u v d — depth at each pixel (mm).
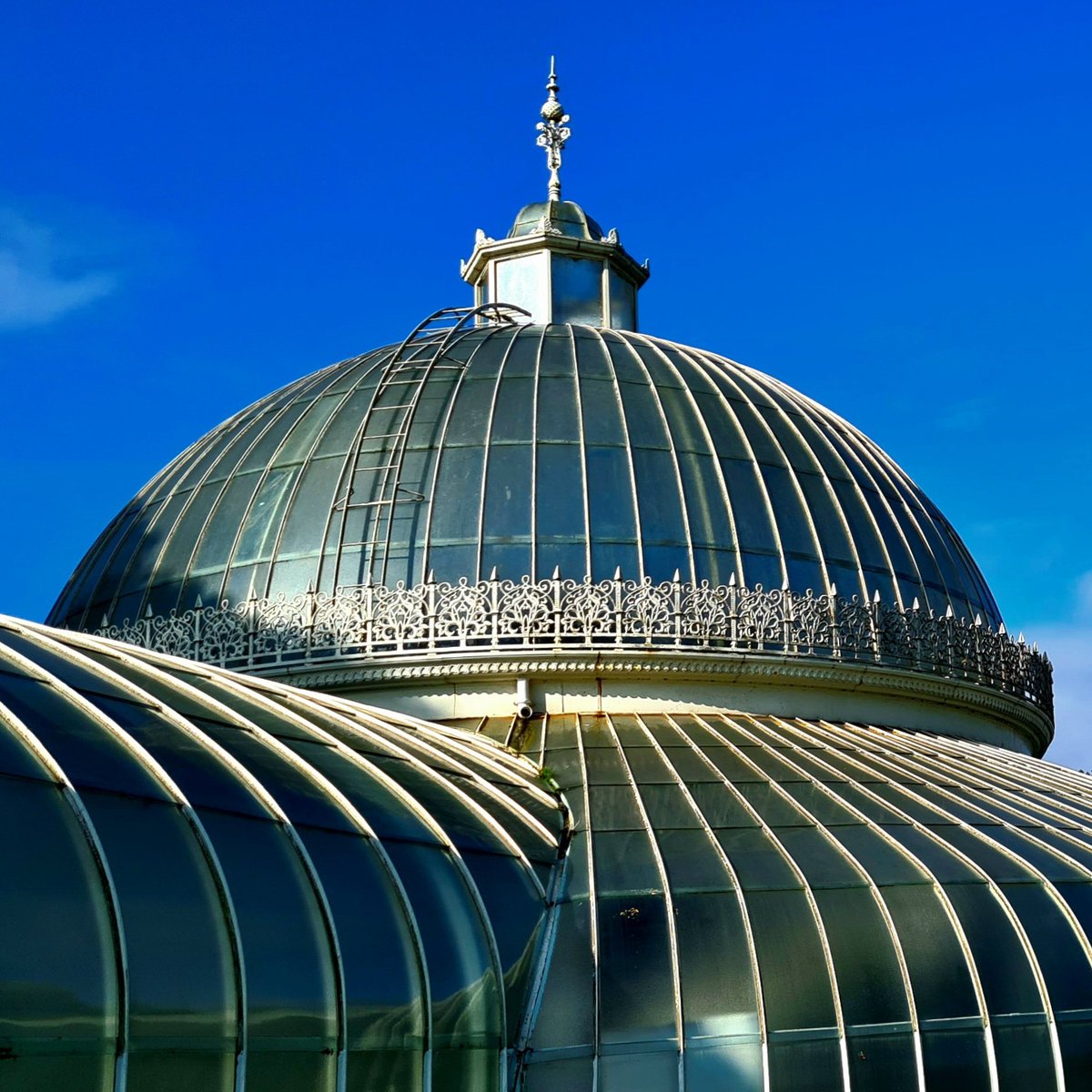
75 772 14141
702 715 23625
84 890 13242
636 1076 16422
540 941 17203
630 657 23266
